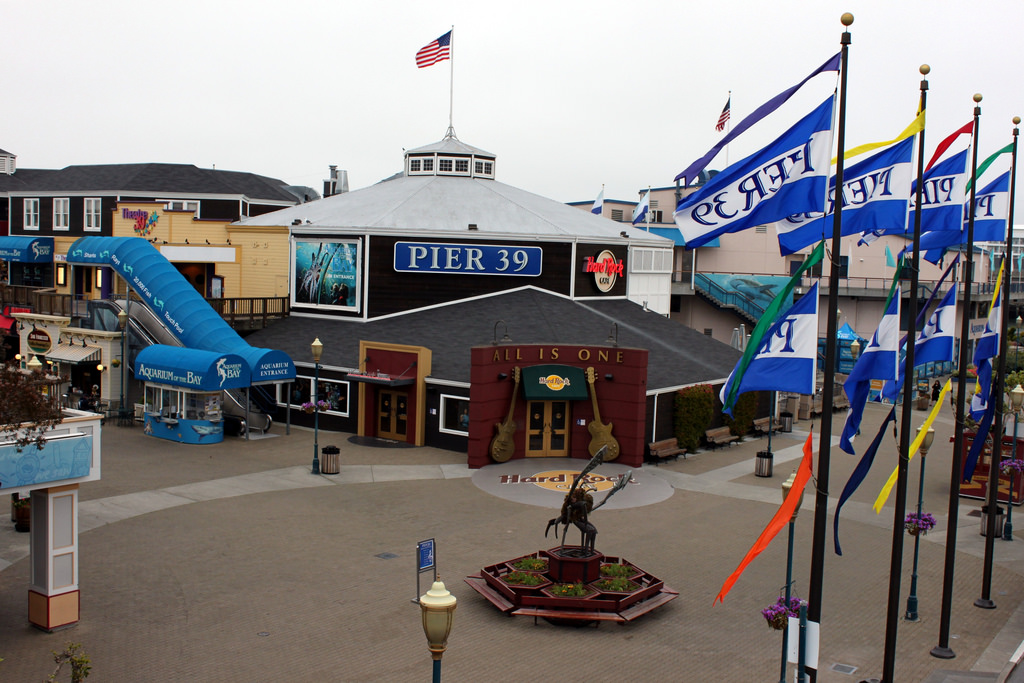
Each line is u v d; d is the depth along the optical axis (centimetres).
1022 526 3033
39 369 2345
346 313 4794
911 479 3703
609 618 1980
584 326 4519
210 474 3278
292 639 1906
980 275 8200
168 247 5109
